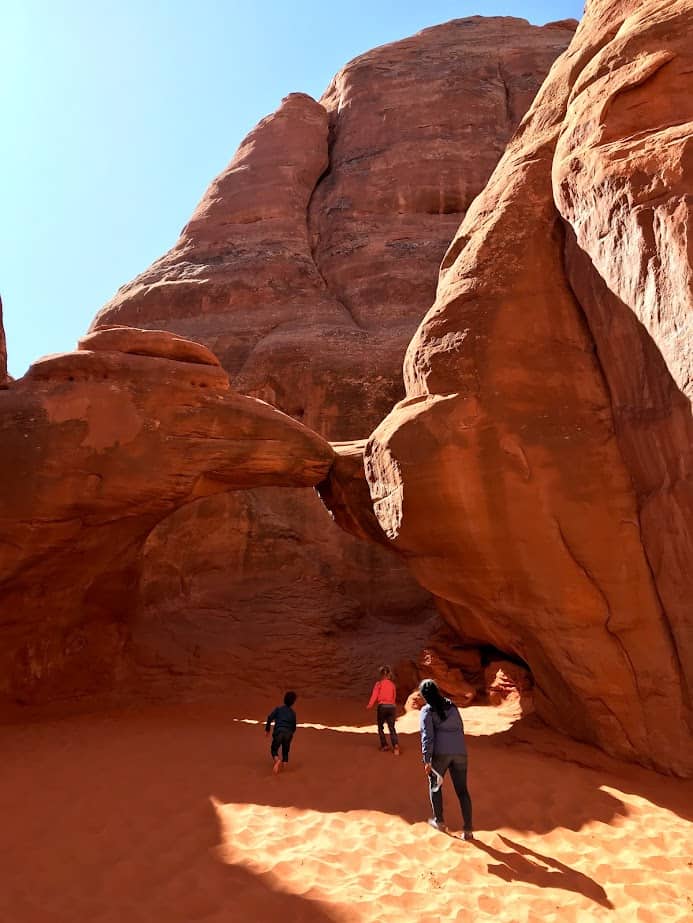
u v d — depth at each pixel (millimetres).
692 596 6438
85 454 9398
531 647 8070
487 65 26266
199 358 10930
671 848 5070
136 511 9961
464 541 7809
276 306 20922
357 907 4215
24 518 9047
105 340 10594
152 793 6160
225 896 4332
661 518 6730
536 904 4285
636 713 6828
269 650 13672
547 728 8078
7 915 4066
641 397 6996
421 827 5379
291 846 5070
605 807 5785
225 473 10570
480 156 23734
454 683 11766
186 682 12117
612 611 6992
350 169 24578
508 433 7633
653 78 7039
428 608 15648
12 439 9172
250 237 23344
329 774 6707
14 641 10250
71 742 8164
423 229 22625
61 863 4770
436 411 8047
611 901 4336
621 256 6957
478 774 6543
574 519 7230
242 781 6508
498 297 8344
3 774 6766
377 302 20781
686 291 5965
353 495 11086
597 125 7309
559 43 26938
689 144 6262
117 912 4133
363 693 12586
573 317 8117
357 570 16125
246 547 16031
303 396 17781
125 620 12336
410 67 26719
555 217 8617
